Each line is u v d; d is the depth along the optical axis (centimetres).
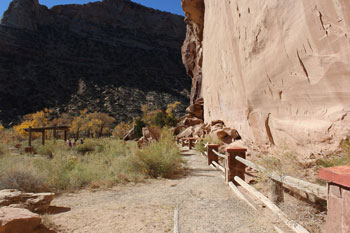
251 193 445
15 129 4566
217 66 1552
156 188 572
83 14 17450
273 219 320
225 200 439
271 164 358
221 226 316
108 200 469
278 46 616
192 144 1667
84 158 1012
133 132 3406
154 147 858
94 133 6359
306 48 498
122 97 10212
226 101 1434
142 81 13438
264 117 800
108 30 17612
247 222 323
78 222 338
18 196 391
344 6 371
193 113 3189
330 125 466
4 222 264
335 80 435
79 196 504
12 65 11475
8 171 536
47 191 539
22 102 9712
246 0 812
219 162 931
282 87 639
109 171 717
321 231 255
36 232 289
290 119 637
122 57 15338
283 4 566
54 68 12369
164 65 16312
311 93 520
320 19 436
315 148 517
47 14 16138
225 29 1178
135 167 755
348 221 145
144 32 18688
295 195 363
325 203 303
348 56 388
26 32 13650
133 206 422
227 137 1291
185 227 318
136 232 302
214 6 1509
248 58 848
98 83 11531
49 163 711
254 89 833
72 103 9656
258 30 721
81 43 15062
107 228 315
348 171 157
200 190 530
